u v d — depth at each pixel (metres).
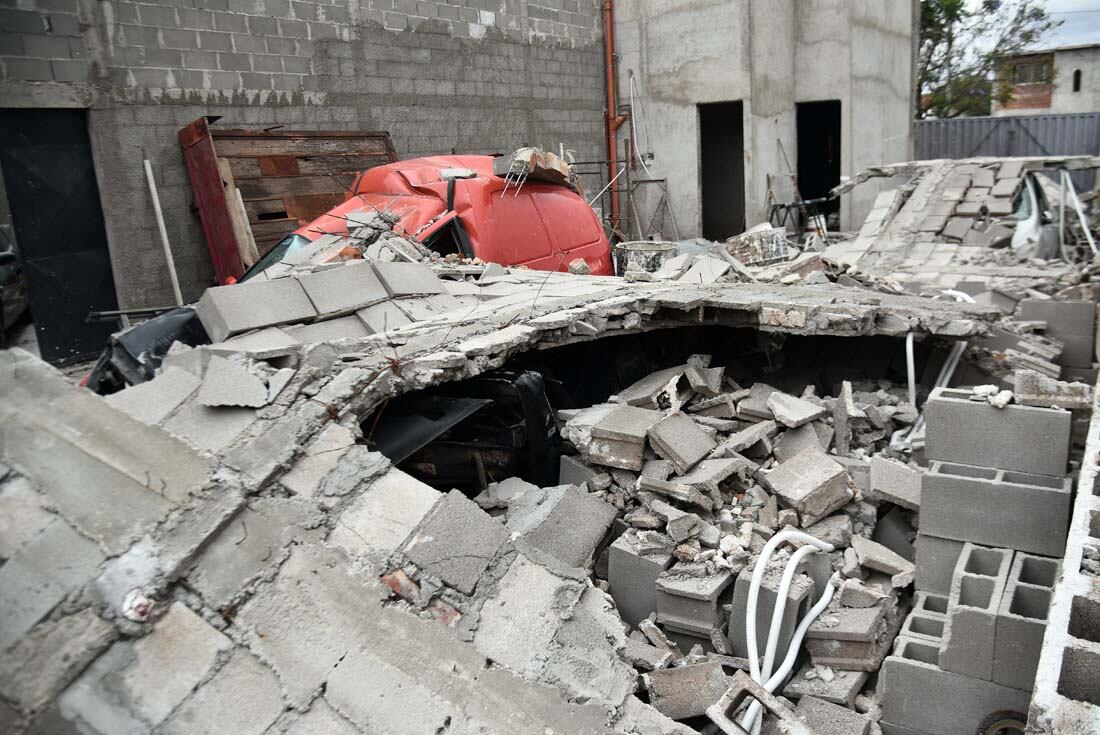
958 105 27.03
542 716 2.63
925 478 3.95
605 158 16.41
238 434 3.25
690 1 15.20
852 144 16.53
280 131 9.50
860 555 4.08
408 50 11.80
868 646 3.67
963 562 3.75
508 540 3.12
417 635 2.75
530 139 14.37
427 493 3.20
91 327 8.63
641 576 3.98
